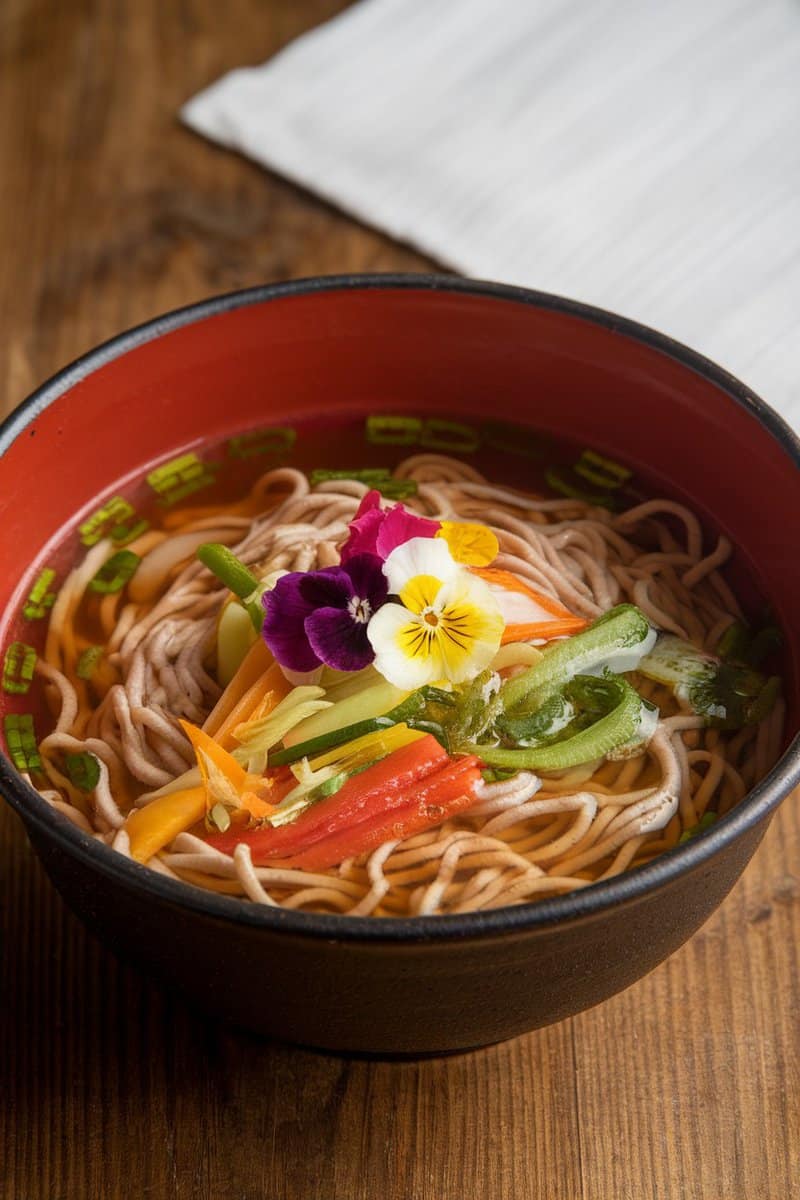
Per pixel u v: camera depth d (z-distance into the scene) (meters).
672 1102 0.54
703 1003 0.56
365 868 0.52
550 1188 0.52
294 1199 0.52
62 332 0.70
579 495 0.61
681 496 0.60
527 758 0.53
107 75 0.79
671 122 0.75
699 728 0.55
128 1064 0.54
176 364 0.58
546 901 0.45
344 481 0.61
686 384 0.57
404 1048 0.51
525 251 0.71
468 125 0.75
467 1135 0.53
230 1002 0.50
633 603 0.58
